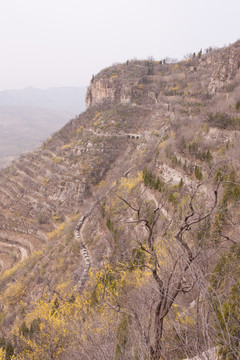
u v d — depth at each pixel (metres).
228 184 16.59
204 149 40.06
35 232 72.44
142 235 25.00
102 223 40.75
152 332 7.39
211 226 11.65
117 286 13.97
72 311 13.95
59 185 81.62
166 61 153.62
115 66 143.50
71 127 111.56
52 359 11.70
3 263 67.25
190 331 6.67
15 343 15.21
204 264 7.29
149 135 78.75
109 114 104.25
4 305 39.53
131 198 39.19
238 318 6.16
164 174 41.31
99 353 7.86
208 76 111.69
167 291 7.04
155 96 112.62
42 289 37.88
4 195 90.75
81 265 34.50
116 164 83.75
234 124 41.72
